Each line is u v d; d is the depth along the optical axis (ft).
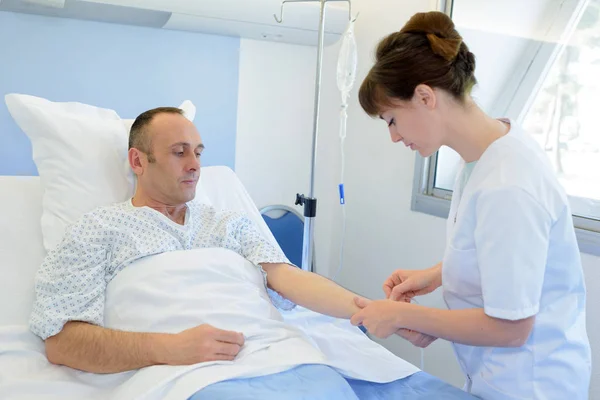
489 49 6.90
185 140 4.60
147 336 3.81
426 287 4.37
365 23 8.27
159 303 4.06
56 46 6.64
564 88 6.19
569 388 3.41
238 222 5.04
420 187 7.34
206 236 4.81
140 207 4.63
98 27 6.84
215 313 4.06
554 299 3.44
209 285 4.22
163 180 4.60
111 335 3.84
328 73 8.76
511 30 6.70
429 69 3.24
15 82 6.48
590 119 5.85
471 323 3.23
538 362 3.40
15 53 6.42
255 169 8.48
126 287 4.12
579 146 5.96
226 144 8.13
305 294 4.57
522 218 3.05
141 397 3.37
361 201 8.57
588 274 5.39
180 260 4.24
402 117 3.44
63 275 4.08
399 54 3.29
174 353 3.70
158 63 7.34
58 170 4.95
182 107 5.97
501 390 3.54
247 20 7.08
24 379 3.78
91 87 6.95
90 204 4.94
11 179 5.16
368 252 8.48
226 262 4.40
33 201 5.06
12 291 4.44
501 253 3.06
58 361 3.98
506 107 6.84
